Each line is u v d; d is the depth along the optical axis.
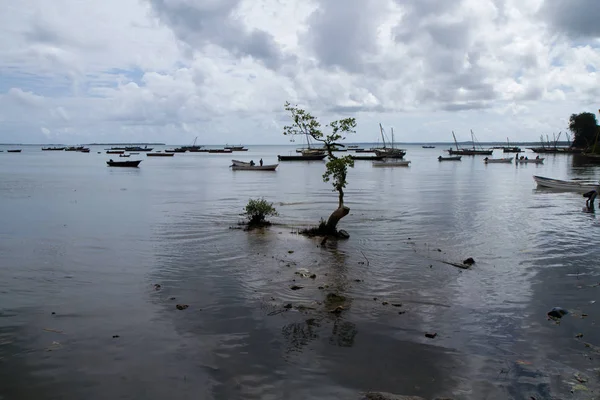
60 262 15.32
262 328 9.85
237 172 73.69
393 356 8.63
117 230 21.20
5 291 12.30
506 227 22.20
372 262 15.29
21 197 35.88
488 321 10.31
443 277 13.62
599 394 7.38
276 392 7.43
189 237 19.44
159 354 8.68
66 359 8.50
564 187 42.00
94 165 94.06
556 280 13.41
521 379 7.84
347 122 19.91
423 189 44.06
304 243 18.17
